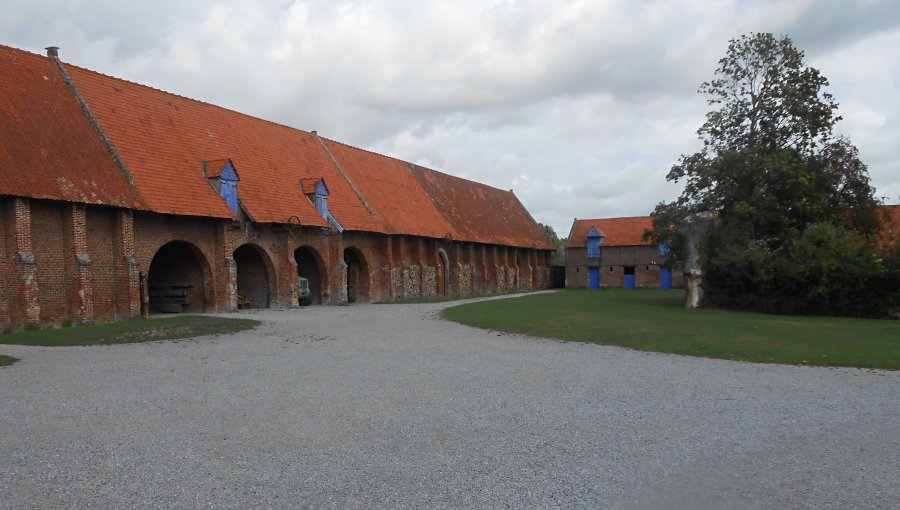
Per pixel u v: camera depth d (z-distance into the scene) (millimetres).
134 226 25734
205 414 9289
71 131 25203
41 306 22109
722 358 15688
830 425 8852
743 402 10297
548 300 41125
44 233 22359
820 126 38031
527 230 72938
